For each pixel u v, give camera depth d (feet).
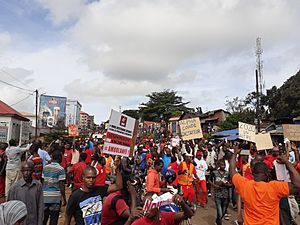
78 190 13.65
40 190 16.42
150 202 11.19
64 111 178.40
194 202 36.29
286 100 112.16
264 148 35.76
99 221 13.19
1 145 34.27
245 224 12.91
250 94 172.55
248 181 13.20
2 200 31.22
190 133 48.03
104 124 246.88
